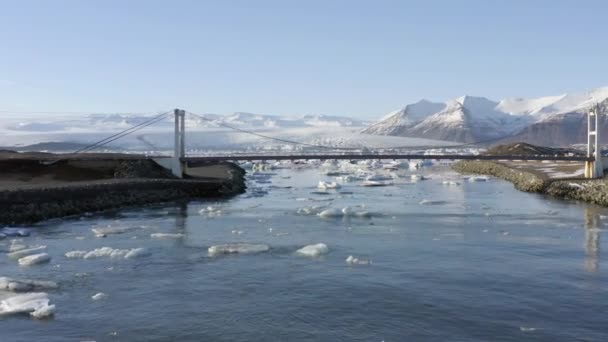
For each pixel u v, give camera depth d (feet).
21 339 88.69
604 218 205.16
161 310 100.78
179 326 93.61
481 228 182.91
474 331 91.20
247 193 320.29
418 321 95.40
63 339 88.74
